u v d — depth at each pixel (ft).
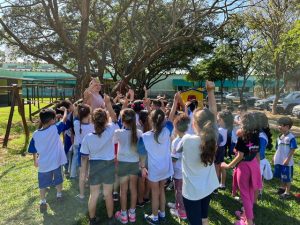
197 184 10.96
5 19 49.19
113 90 41.50
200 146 10.79
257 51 86.28
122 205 13.21
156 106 16.96
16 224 12.30
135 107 16.51
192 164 11.00
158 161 12.80
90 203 12.67
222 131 16.24
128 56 61.72
